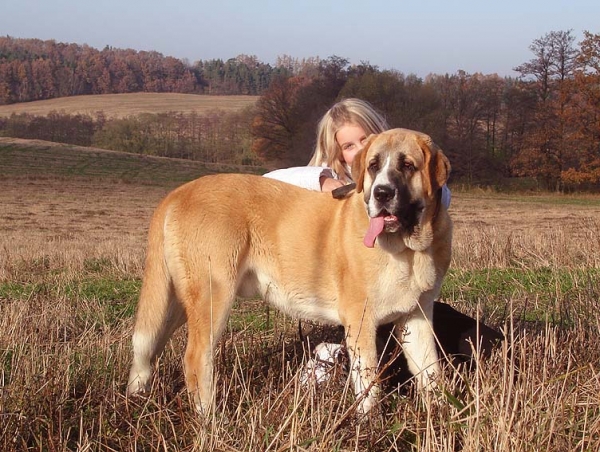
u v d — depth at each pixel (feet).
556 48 186.29
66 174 180.75
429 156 15.88
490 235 48.29
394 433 13.89
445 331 18.28
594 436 13.57
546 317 22.40
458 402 13.60
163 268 17.70
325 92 209.87
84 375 17.85
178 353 19.39
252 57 605.31
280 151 215.92
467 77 208.85
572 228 76.07
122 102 405.18
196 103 402.31
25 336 20.44
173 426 14.80
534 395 14.12
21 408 14.92
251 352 19.24
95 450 14.16
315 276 17.34
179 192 17.93
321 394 14.53
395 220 15.37
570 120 172.14
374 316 16.43
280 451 12.77
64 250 51.75
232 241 17.30
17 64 427.33
